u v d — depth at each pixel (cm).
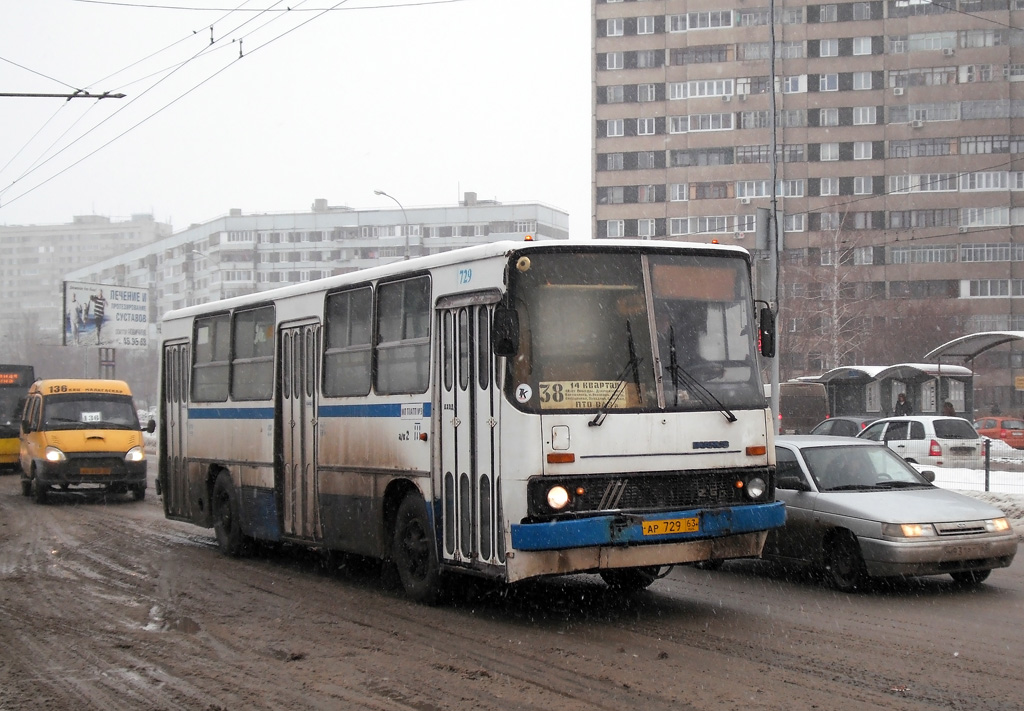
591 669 739
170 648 838
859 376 3903
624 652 795
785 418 3775
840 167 7988
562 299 890
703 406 918
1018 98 7781
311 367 1220
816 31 8019
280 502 1280
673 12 8238
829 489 1122
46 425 2341
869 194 7938
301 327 1248
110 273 13512
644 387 901
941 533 1029
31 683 732
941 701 646
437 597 1002
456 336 952
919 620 912
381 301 1086
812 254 7981
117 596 1098
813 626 889
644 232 8300
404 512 1033
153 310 12388
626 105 8344
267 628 915
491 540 888
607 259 914
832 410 4047
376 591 1111
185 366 1581
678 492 901
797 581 1147
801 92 8038
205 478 1493
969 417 3747
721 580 1158
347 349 1144
